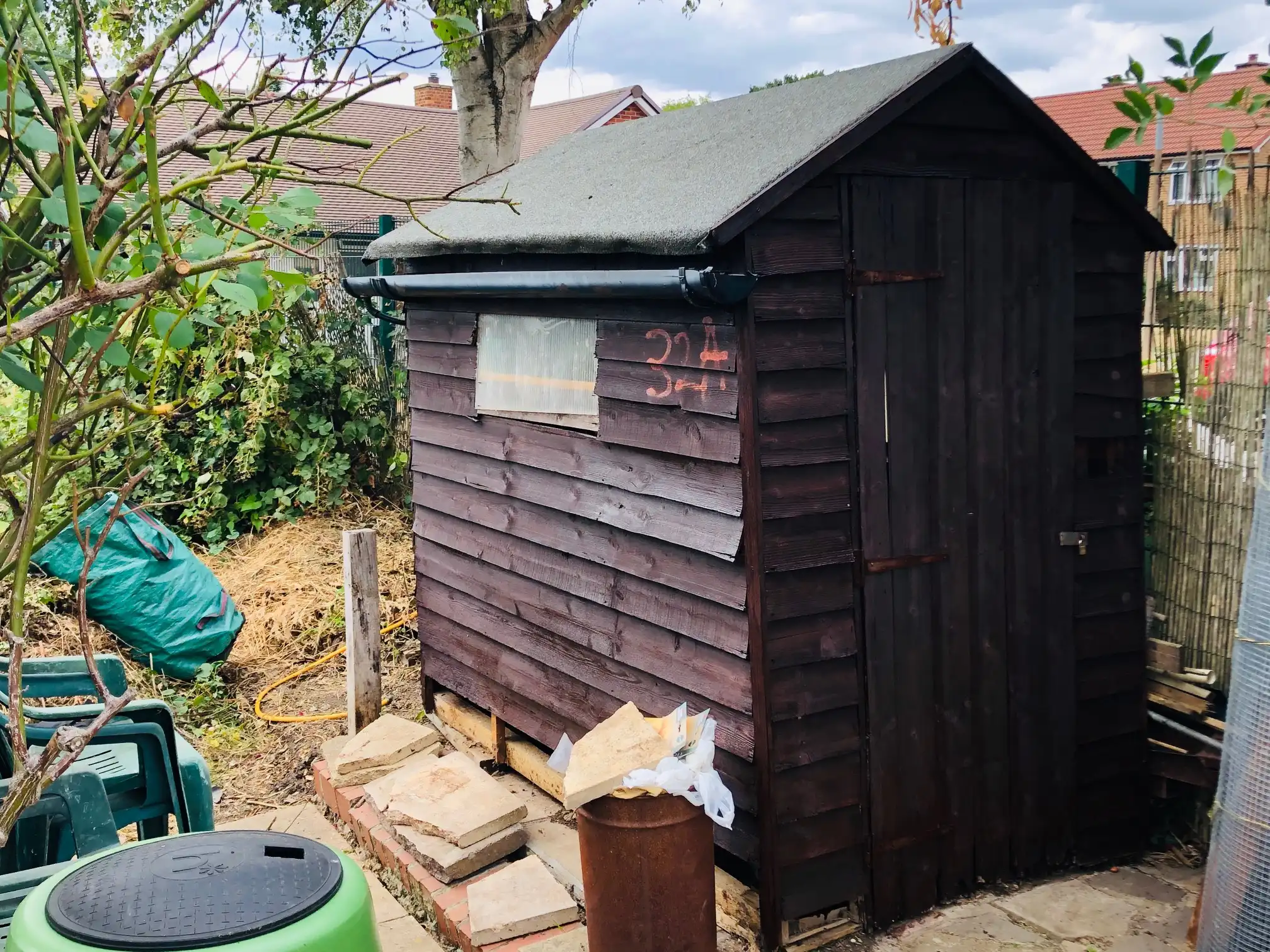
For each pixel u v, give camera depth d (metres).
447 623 5.96
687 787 3.59
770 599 3.81
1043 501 4.36
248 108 2.09
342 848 5.10
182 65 1.97
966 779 4.29
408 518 9.55
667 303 4.06
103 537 1.85
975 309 4.13
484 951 4.02
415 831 4.73
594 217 4.30
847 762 4.02
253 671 7.24
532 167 5.99
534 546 5.12
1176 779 4.68
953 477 4.15
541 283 4.40
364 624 5.95
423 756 5.48
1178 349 4.75
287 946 1.68
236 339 8.54
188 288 1.84
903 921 4.18
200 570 6.84
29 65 1.95
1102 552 4.51
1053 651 4.44
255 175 2.14
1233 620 4.57
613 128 6.08
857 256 3.86
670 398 4.07
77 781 2.62
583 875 3.79
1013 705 4.37
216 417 8.99
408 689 6.83
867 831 4.08
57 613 6.99
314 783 5.73
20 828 2.89
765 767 3.83
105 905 1.76
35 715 3.05
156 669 6.73
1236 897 3.44
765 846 3.86
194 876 1.87
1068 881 4.50
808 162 3.64
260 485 9.55
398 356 9.80
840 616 3.96
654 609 4.33
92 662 1.79
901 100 3.79
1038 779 4.45
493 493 5.38
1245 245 4.42
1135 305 4.48
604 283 4.00
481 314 5.32
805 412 3.83
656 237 3.74
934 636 4.17
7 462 2.04
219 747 6.25
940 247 4.03
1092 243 4.36
